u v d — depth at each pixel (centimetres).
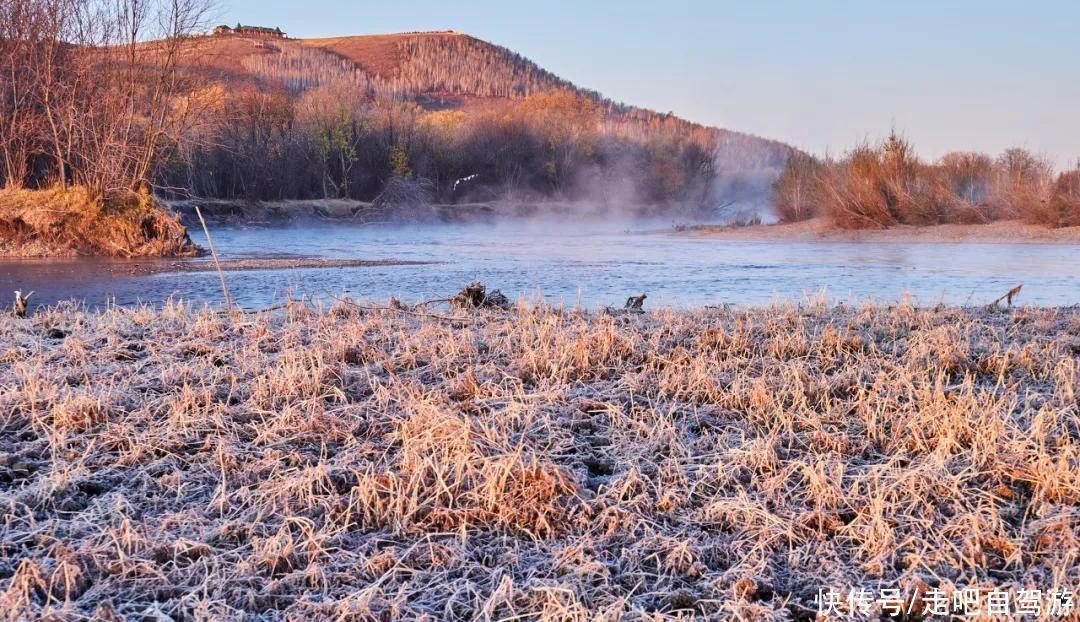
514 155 6366
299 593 257
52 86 2248
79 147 2261
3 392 437
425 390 447
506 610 247
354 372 487
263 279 1523
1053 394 440
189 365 504
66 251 2139
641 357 523
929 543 287
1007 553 283
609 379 489
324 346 558
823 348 548
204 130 4056
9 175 2345
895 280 1470
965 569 275
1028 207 2603
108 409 409
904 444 367
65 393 433
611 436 386
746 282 1448
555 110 7950
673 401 432
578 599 252
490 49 19588
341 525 301
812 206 3309
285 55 15125
